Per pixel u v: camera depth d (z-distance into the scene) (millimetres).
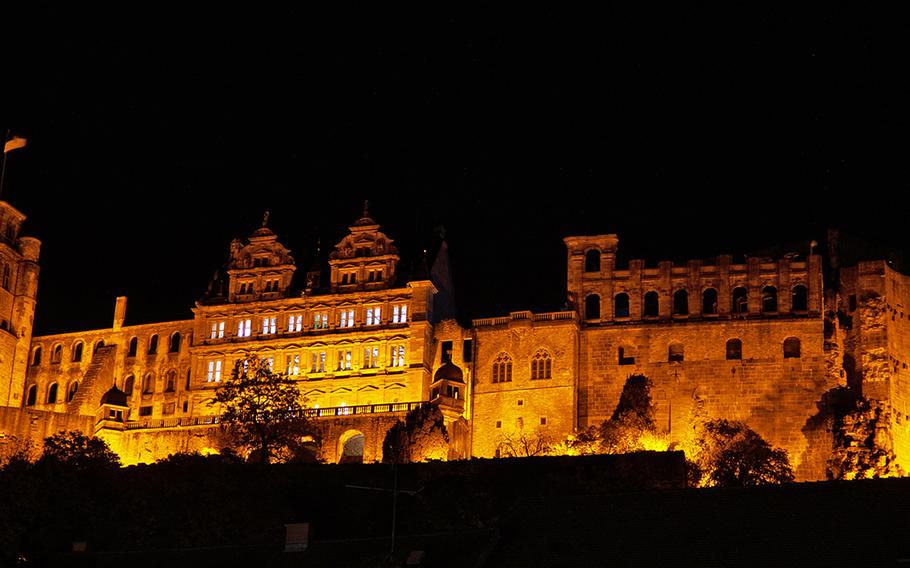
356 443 157250
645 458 130500
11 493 121562
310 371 163875
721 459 133000
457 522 120438
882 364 147750
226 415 146375
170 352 173375
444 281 171500
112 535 117938
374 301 164125
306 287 167875
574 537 67688
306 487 130500
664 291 155750
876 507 65125
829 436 145625
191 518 120812
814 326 149750
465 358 159375
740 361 150500
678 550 65250
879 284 150875
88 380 171125
